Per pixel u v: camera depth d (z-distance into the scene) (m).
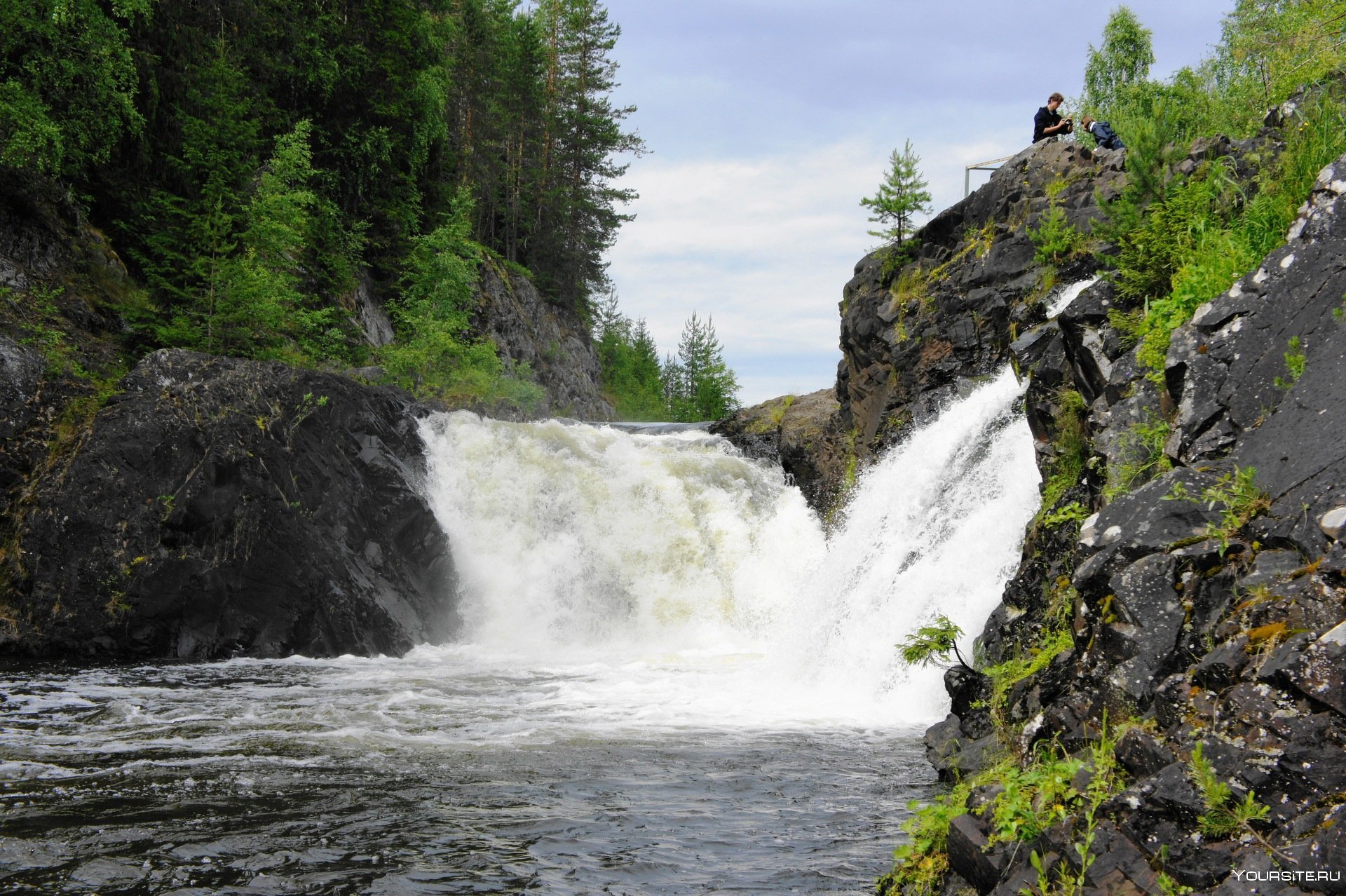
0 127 22.72
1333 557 4.02
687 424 34.97
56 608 17.02
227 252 25.53
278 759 9.69
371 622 18.36
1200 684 4.06
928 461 16.05
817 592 16.80
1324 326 5.26
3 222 22.62
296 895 6.02
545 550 21.66
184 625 17.36
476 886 6.21
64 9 22.81
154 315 23.89
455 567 20.64
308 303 33.66
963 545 13.47
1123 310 8.73
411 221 44.41
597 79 78.56
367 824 7.51
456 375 32.97
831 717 12.20
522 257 70.88
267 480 17.98
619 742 10.63
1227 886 3.33
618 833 7.35
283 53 38.31
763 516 23.75
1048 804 4.23
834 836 7.31
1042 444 9.52
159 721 11.60
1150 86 18.69
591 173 78.56
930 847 4.91
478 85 62.44
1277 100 11.73
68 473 17.45
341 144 40.81
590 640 20.80
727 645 20.38
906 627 13.67
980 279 19.47
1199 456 5.38
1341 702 3.50
